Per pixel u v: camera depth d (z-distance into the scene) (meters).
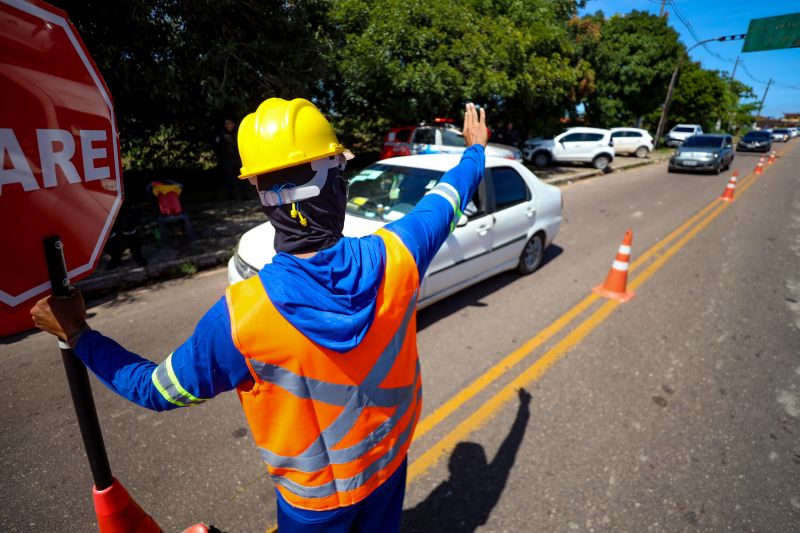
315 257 0.88
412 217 1.15
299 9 8.33
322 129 0.91
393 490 1.28
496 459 2.60
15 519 2.19
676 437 2.83
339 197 0.94
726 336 4.19
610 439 2.79
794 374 3.59
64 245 0.86
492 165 4.73
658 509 2.31
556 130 18.08
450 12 10.88
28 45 0.74
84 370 1.01
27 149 0.76
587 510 2.29
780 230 8.34
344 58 10.40
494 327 4.17
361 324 0.91
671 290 5.27
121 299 4.73
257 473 2.48
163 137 10.18
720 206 10.40
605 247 6.91
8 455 2.57
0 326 0.81
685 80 30.56
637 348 3.90
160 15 6.77
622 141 21.94
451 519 2.22
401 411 1.14
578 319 4.41
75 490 2.36
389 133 12.18
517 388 3.27
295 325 0.84
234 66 7.75
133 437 2.70
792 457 2.70
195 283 5.20
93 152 0.88
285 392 0.91
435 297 4.09
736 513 2.30
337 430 1.00
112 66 6.76
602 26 23.23
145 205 8.73
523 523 2.21
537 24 12.70
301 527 1.13
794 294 5.29
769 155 26.81
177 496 2.31
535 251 5.57
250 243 3.63
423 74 10.09
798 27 19.47
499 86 11.04
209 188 10.24
